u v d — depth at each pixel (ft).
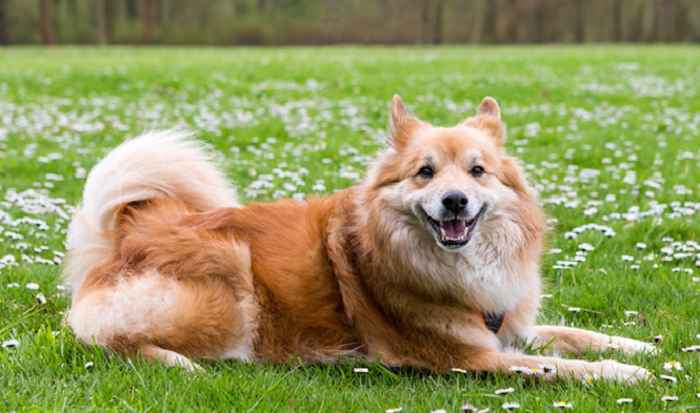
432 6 219.41
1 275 18.92
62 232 23.44
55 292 18.40
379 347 14.78
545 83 64.59
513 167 15.83
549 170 32.19
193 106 52.16
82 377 13.14
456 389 13.12
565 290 19.13
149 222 15.62
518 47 152.46
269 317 14.84
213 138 39.60
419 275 14.49
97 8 217.77
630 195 27.84
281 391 12.92
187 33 217.36
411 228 14.71
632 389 12.71
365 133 42.42
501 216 15.10
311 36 222.28
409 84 64.28
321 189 27.40
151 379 13.09
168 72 70.95
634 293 18.67
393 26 224.53
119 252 15.37
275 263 14.97
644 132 41.91
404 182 14.93
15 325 15.75
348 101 54.29
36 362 13.71
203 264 14.71
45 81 62.80
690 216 24.93
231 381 13.21
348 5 228.22
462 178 14.53
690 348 14.14
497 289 14.88
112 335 14.20
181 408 12.12
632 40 245.24
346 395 13.01
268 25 225.15
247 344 14.92
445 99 55.77
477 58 96.78
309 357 14.88
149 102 54.49
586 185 29.71
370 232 14.84
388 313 14.80
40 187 29.35
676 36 217.77
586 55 103.09
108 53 114.93
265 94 58.54
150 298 14.23
